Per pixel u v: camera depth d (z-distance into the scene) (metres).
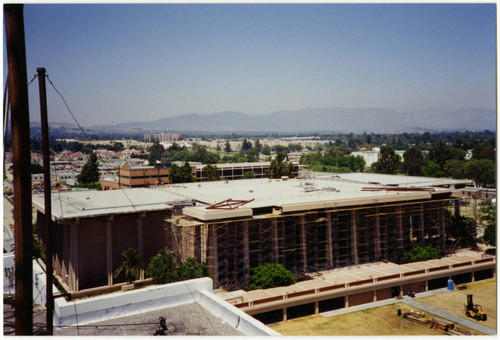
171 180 179.38
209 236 71.31
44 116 28.58
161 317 28.06
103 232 71.25
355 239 84.31
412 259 86.25
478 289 82.12
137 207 74.69
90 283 70.19
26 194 19.86
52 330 27.17
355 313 70.31
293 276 72.81
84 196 88.38
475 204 111.88
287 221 80.19
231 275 74.12
